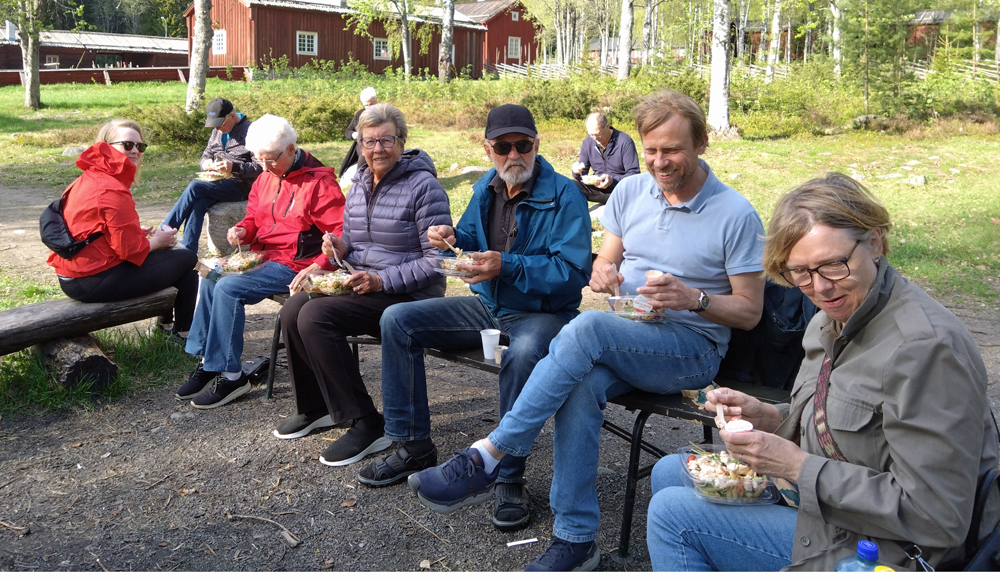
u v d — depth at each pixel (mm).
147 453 3539
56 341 4152
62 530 2871
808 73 24656
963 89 20719
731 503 1937
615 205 3121
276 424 3881
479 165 13234
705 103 20422
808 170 12523
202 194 6652
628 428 3908
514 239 3258
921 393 1542
